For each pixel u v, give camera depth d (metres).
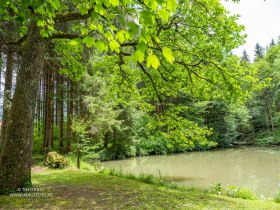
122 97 12.76
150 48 2.15
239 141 42.19
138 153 30.94
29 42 7.63
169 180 15.42
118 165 23.00
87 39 2.43
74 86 21.44
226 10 9.13
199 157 27.80
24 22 3.73
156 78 11.28
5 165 7.16
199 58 9.60
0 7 3.66
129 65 12.69
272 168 18.91
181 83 10.88
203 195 8.08
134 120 27.25
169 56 2.01
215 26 9.23
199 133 10.56
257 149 33.38
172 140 11.04
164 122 11.02
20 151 7.29
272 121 40.56
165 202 6.66
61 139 24.16
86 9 2.71
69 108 22.89
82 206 6.10
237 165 21.11
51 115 21.73
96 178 10.35
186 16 9.61
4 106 12.37
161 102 11.00
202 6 9.23
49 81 21.31
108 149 27.67
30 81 7.52
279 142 36.06
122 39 2.29
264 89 40.53
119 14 2.38
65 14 7.61
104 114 20.70
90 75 21.62
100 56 20.62
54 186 8.51
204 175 17.06
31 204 6.10
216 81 9.95
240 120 42.12
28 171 7.50
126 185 8.91
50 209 5.77
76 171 12.45
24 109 7.38
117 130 27.02
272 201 8.41
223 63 9.61
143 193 7.67
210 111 37.53
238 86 9.45
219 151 33.22
